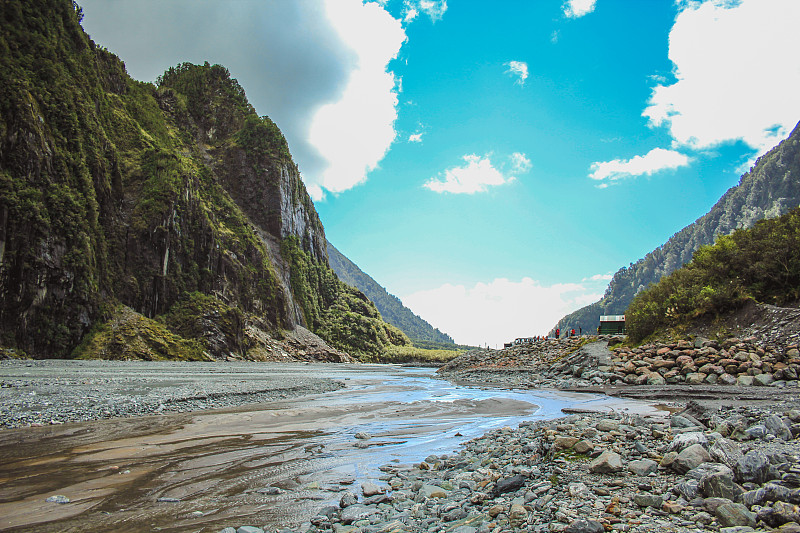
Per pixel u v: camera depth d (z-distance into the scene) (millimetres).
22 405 21109
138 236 130875
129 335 102625
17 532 7152
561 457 9508
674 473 7602
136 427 17375
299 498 9039
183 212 147875
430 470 10938
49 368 54312
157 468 11414
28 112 101625
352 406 24359
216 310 132875
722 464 7023
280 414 21141
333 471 11250
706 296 35281
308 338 187750
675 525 5551
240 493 9414
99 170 125000
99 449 13531
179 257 142250
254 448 13898
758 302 33094
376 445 14445
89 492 9422
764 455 6566
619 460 8336
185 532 7188
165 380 38844
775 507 5238
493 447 12633
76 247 99812
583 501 6754
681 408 19031
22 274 86812
